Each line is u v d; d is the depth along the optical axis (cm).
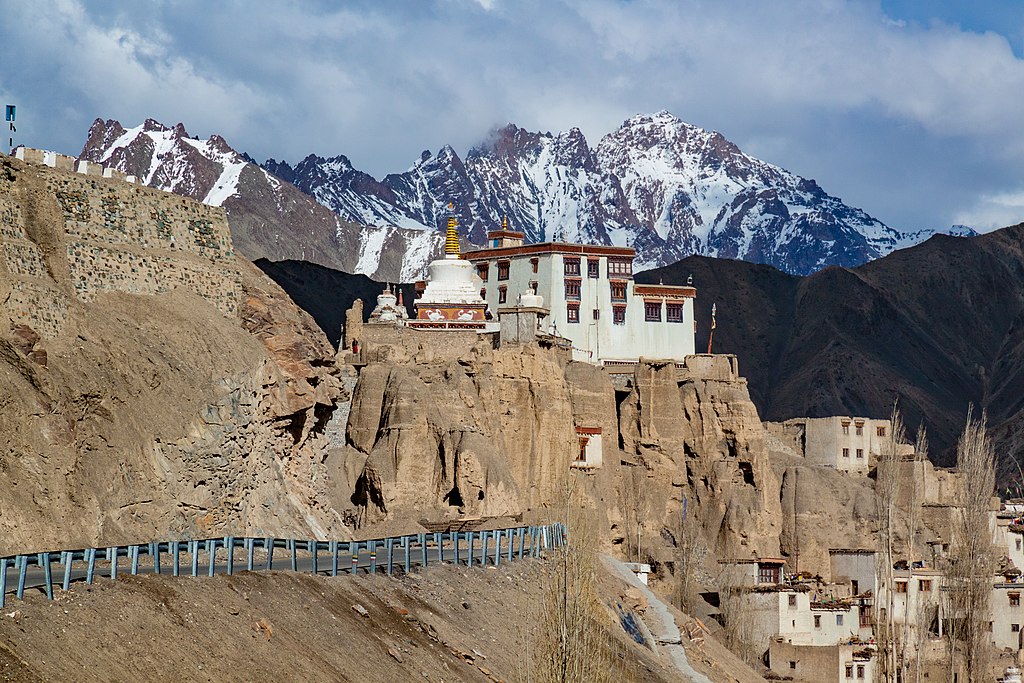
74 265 11119
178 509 10750
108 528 9869
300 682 8475
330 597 10194
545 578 10856
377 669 9381
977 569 16550
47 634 7444
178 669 7850
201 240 12569
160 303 11706
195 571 9100
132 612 8075
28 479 9362
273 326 12850
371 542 12469
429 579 11925
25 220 10856
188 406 11119
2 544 8819
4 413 9362
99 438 10181
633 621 16188
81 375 10269
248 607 9075
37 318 10169
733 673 16825
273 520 11962
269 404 12188
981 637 16462
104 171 11931
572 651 10175
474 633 11362
